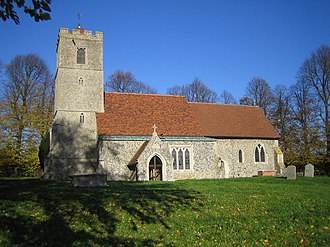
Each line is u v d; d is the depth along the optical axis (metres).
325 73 45.94
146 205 13.54
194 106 41.53
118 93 39.00
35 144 39.75
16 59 48.03
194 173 35.28
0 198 13.98
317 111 46.41
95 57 36.72
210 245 9.61
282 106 53.38
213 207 13.58
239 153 39.38
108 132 33.25
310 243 9.45
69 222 11.09
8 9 6.91
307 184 22.36
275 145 41.59
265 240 9.85
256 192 17.20
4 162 37.44
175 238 10.23
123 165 32.53
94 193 15.96
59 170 33.41
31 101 44.09
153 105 38.91
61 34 35.75
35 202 13.17
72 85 35.47
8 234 9.66
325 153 43.81
